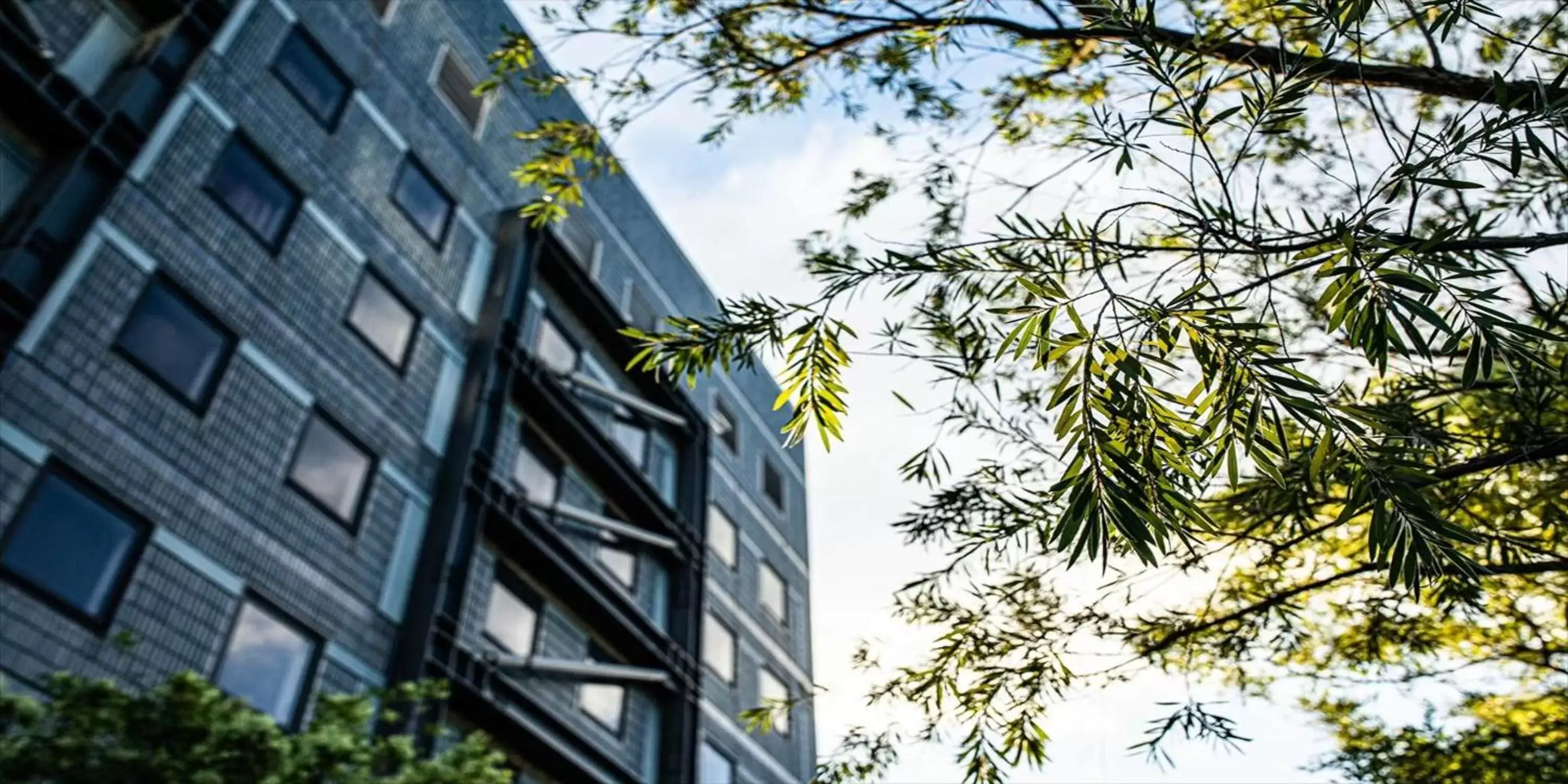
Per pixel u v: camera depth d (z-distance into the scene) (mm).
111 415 9438
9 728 6312
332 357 12500
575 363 18438
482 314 15797
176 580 9508
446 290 15234
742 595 22625
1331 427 1684
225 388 10797
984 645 3494
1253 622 3773
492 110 17969
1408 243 1680
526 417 16297
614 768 15320
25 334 8914
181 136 11258
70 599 8516
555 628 15297
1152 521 1688
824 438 2258
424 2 16984
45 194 9492
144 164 10664
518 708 13875
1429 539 1679
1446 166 1680
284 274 12148
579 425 16828
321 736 7270
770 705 4094
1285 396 1688
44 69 9906
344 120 14188
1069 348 1749
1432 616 4160
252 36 12875
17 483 8422
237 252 11562
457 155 16625
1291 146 3334
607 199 22203
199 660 9453
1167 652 3793
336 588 11367
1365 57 2936
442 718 12039
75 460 8961
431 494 13414
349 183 13875
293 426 11547
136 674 8789
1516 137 1658
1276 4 1884
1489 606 4102
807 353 2258
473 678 12836
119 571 9008
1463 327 1709
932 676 3537
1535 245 1749
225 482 10414
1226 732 3213
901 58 4598
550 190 5273
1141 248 1916
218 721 6695
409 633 12062
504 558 14633
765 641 22969
